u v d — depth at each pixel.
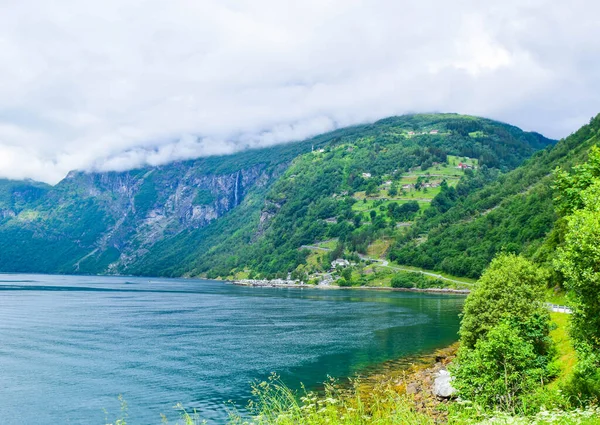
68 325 109.19
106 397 53.81
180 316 126.88
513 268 54.03
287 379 59.97
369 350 77.75
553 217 191.38
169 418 46.66
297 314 130.75
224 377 61.94
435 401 43.09
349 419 16.83
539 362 36.16
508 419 17.84
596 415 19.33
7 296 194.75
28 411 49.34
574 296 29.31
